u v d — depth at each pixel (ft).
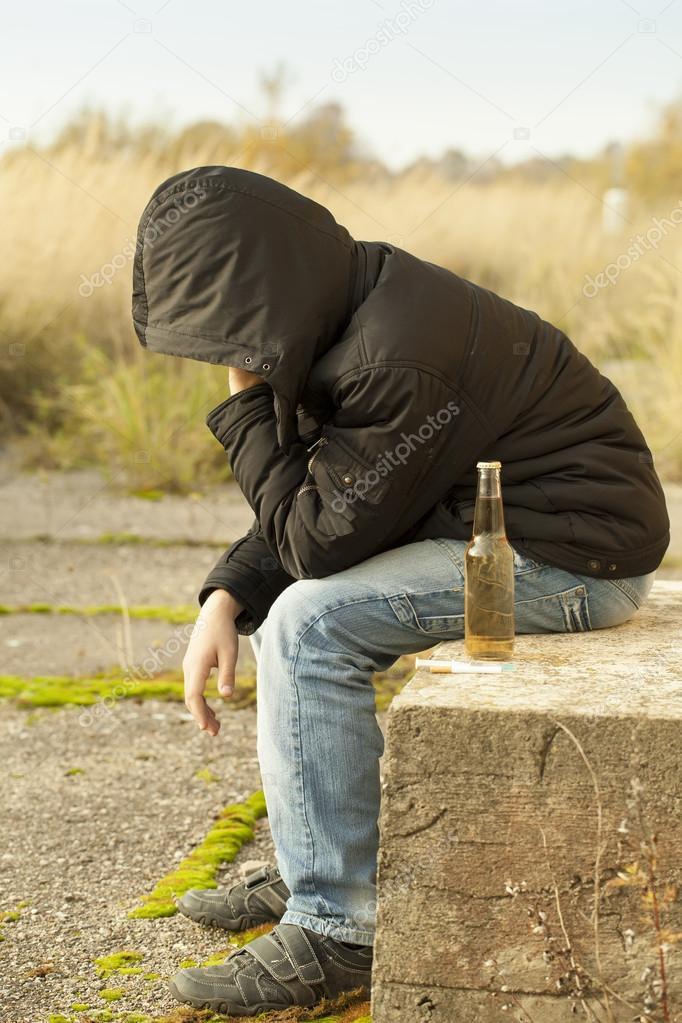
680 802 5.79
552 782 5.91
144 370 23.75
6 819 9.67
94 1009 6.87
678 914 5.86
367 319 6.62
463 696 6.12
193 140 29.07
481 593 6.68
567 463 7.09
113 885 8.55
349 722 6.73
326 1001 6.84
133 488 22.18
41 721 12.09
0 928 7.91
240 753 11.19
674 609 8.11
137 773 10.69
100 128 28.60
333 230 6.91
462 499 7.13
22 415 25.12
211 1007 6.81
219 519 20.35
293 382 6.59
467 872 6.05
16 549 18.69
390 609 6.85
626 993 5.95
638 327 24.93
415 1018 6.19
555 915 5.98
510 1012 6.08
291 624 6.78
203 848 9.08
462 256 29.19
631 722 5.79
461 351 6.72
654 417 22.21
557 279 26.76
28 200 26.25
